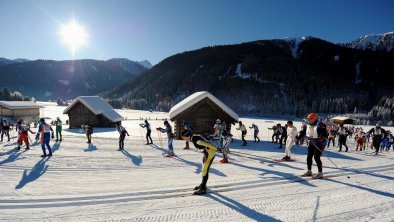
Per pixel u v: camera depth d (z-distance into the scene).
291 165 10.23
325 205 5.53
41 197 6.35
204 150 6.58
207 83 194.50
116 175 9.02
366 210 5.26
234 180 7.73
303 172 8.72
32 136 21.45
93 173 9.37
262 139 25.47
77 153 13.67
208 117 23.39
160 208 5.42
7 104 46.84
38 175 8.99
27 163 10.95
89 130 18.08
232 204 5.62
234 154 13.66
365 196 6.11
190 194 6.36
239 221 4.77
